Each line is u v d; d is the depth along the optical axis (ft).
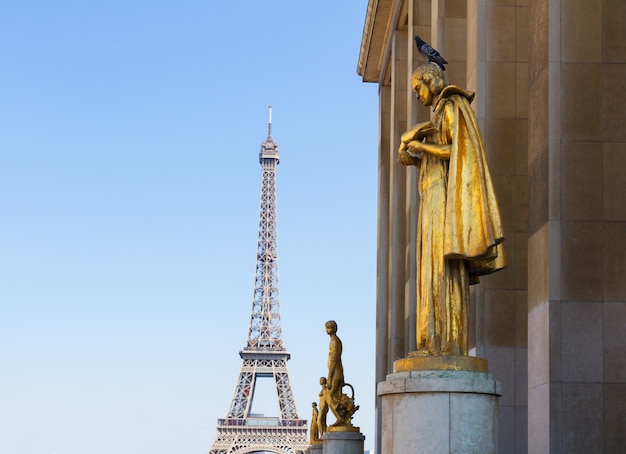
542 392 132.36
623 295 131.34
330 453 239.30
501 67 174.60
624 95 134.62
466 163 91.81
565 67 135.13
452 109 93.61
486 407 88.63
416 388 88.07
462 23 209.15
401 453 88.38
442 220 92.84
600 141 133.90
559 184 133.28
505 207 171.83
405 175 294.25
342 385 247.91
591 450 128.57
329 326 248.93
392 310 285.84
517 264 171.12
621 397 129.29
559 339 130.62
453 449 86.99
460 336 92.73
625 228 132.16
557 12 135.85
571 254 131.85
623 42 135.33
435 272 92.84
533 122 142.10
